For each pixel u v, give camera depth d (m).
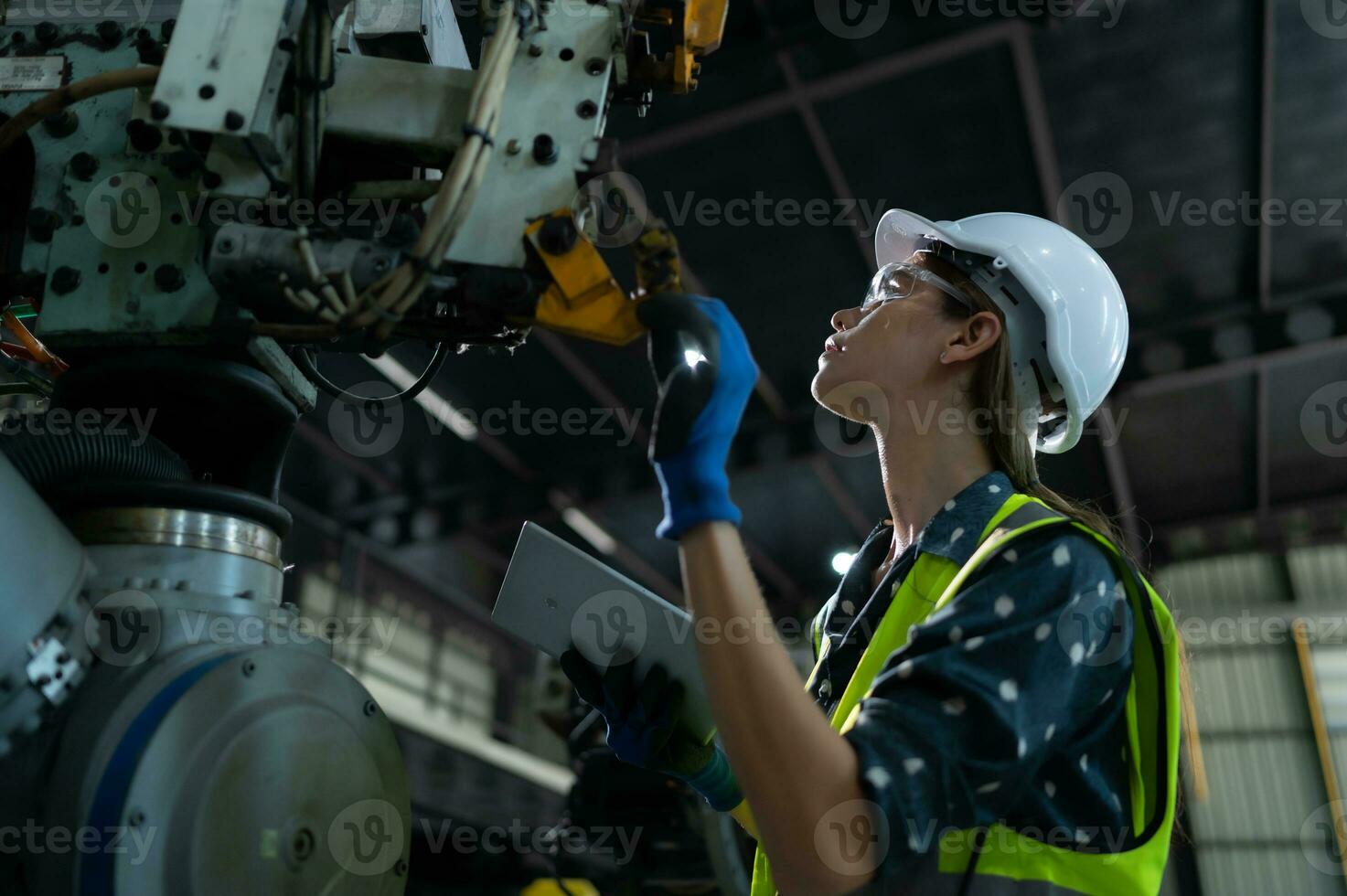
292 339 0.95
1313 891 10.84
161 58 1.01
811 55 6.23
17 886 0.80
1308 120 6.82
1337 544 11.42
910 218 1.25
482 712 11.61
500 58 0.87
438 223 0.82
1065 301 1.19
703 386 0.75
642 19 1.03
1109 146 6.99
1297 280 8.29
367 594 10.06
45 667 0.81
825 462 9.59
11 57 1.05
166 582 0.94
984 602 0.80
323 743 0.93
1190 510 11.66
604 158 0.89
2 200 1.08
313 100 0.92
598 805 2.74
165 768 0.80
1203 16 6.08
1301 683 11.56
